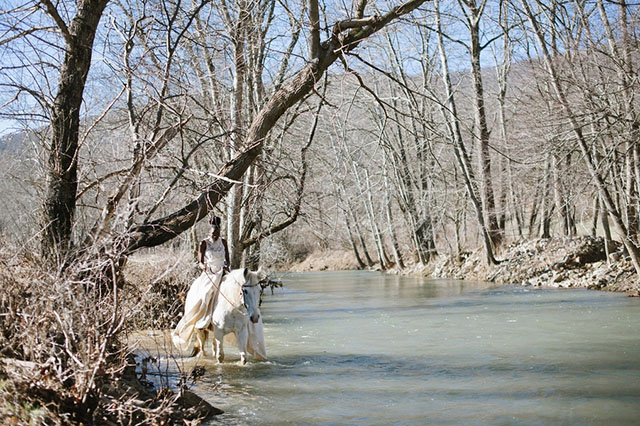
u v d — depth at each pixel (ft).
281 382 35.17
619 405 29.19
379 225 186.70
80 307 22.74
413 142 140.77
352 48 37.86
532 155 78.54
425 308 74.43
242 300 39.78
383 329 57.16
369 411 28.96
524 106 82.69
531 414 28.04
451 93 116.06
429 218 155.22
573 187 82.69
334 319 66.39
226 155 49.98
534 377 35.29
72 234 29.68
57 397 21.21
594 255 101.40
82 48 32.86
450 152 136.46
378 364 40.34
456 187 132.26
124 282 31.89
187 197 36.94
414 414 28.43
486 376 35.91
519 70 88.63
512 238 140.36
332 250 220.43
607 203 78.28
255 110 66.80
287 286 131.23
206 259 41.70
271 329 59.00
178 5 35.50
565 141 74.95
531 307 69.82
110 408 22.62
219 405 30.07
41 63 33.17
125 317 24.29
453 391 32.55
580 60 71.92
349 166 132.57
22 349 23.49
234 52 55.11
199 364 40.04
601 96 69.26
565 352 42.47
